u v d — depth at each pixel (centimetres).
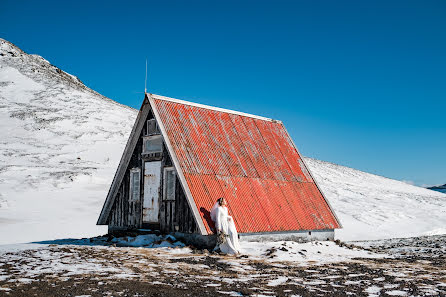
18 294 642
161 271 902
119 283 752
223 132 1688
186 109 1638
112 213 1716
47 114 6619
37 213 2458
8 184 3192
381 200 4241
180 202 1401
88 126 6291
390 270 1033
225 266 1005
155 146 1555
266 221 1454
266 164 1719
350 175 6450
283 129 2042
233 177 1520
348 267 1070
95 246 1373
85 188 3334
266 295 695
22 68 10300
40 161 4219
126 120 7219
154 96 1567
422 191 6419
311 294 718
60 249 1250
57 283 732
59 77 11088
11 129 5588
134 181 1644
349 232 2580
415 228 2862
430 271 1037
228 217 1289
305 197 1720
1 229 1988
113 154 5012
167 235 1405
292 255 1248
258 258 1177
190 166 1421
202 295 681
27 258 1045
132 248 1304
